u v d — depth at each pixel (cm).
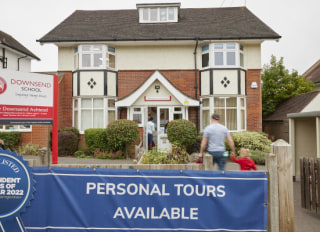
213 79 1363
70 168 342
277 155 344
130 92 1427
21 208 337
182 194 337
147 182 338
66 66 1439
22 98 405
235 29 1420
